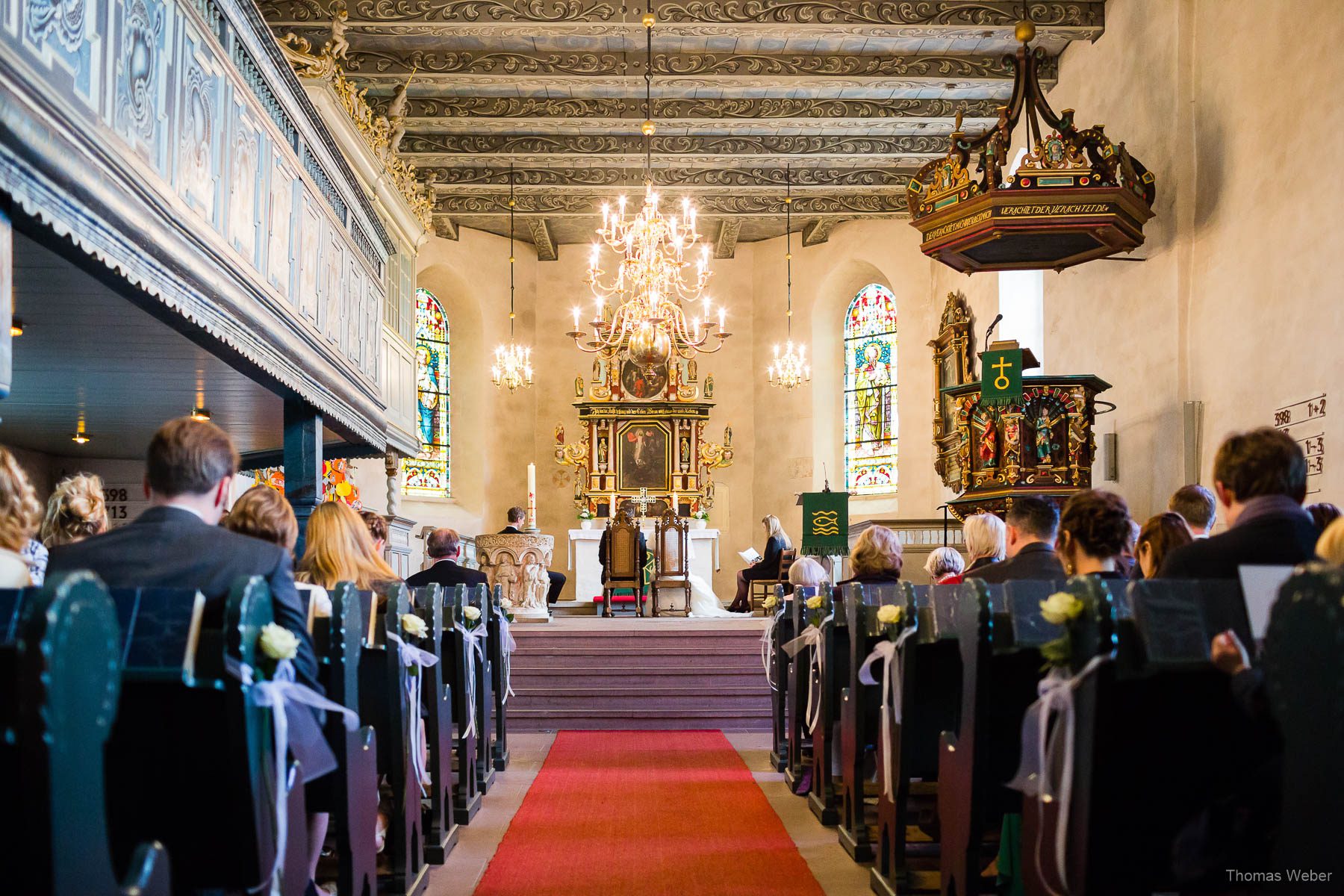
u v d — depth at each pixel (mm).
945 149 17203
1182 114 10766
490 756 7387
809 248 22359
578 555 20328
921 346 20234
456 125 15969
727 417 23094
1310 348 8555
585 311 23172
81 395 8719
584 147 17141
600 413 22250
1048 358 14430
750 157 17219
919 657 4453
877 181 18797
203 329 5965
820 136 17203
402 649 4418
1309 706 2055
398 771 4422
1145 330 11484
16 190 3771
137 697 2584
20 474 3365
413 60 14203
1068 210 10562
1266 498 3336
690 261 23203
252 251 6980
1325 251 8359
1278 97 9148
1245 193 9703
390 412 12641
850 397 22000
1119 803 2855
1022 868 3439
